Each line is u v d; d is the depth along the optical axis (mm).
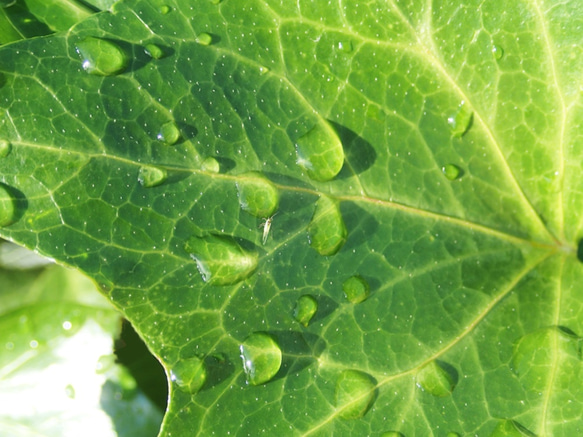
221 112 100
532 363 103
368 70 103
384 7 102
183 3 100
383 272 103
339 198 103
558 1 102
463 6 103
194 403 98
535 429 102
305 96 102
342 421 100
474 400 102
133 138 98
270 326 100
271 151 101
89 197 97
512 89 104
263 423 99
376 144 103
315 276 101
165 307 97
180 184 99
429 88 104
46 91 96
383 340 102
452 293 104
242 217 100
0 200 95
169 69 99
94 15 98
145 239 97
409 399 102
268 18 102
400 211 104
